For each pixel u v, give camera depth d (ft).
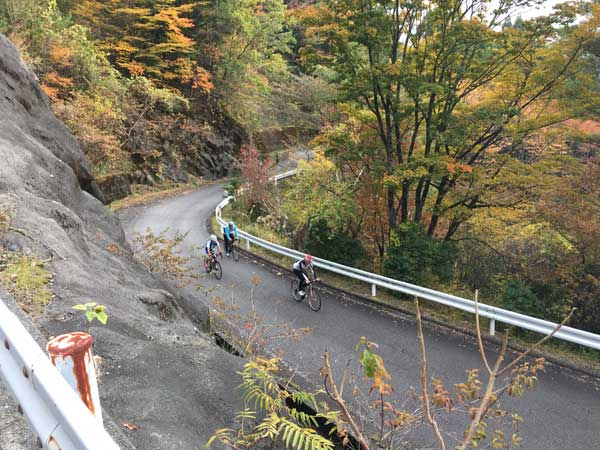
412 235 42.83
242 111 126.72
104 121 76.84
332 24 40.27
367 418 20.52
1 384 7.82
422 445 19.47
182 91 111.55
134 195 84.74
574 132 40.57
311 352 29.01
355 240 49.80
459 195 45.39
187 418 11.33
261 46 125.18
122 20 97.09
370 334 32.17
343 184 53.93
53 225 20.76
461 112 44.83
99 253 24.81
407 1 39.17
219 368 14.42
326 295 41.14
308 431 8.84
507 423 21.52
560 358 28.02
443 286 42.55
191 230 63.98
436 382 11.49
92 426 3.31
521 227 48.32
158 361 13.60
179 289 27.86
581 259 38.17
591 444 20.31
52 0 72.33
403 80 38.14
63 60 72.74
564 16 34.27
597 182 38.42
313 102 95.04
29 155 29.30
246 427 12.23
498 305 35.58
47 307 14.76
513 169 41.91
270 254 55.83
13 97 36.52
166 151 99.04
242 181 83.25
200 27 116.37
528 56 39.78
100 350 13.28
